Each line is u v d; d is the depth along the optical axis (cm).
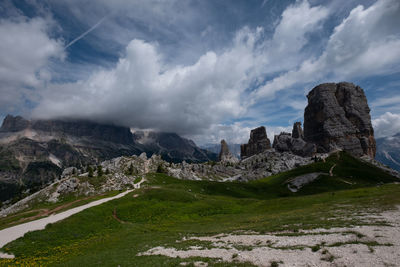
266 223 4328
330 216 4106
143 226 5453
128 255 2962
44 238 4025
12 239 3872
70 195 12350
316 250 2230
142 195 8425
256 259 2166
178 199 8350
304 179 16438
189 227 5175
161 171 19562
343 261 1872
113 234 4675
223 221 5681
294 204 7056
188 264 2203
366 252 2002
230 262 2158
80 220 5169
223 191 13338
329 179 16025
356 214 4019
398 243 2145
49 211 6925
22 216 6581
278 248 2472
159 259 2517
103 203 6950
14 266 2889
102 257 2998
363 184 15150
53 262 3067
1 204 19275
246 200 9075
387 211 3991
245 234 3566
